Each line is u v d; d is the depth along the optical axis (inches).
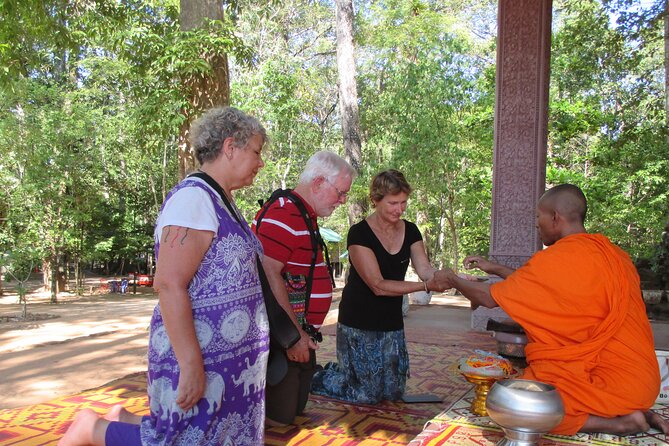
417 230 149.1
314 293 123.5
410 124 530.9
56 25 333.1
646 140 546.3
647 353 98.7
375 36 733.9
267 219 118.1
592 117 568.1
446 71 527.5
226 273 80.7
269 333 97.7
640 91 579.5
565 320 98.7
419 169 526.0
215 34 253.1
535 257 103.0
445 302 404.2
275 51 715.4
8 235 677.3
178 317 75.3
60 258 877.8
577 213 109.9
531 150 253.8
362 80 832.9
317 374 152.9
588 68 558.6
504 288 103.3
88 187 773.3
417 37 640.4
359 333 144.2
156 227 80.3
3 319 472.4
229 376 80.9
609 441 95.3
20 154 665.0
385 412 136.9
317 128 815.1
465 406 116.0
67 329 343.0
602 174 581.3
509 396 81.7
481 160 592.4
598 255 99.3
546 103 257.6
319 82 810.2
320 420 130.6
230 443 82.3
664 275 362.9
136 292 916.6
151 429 79.5
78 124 693.9
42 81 735.1
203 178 82.4
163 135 278.1
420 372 174.9
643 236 609.0
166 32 324.5
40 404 140.4
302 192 124.5
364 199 617.3
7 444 112.3
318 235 123.3
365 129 749.9
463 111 560.7
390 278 142.3
